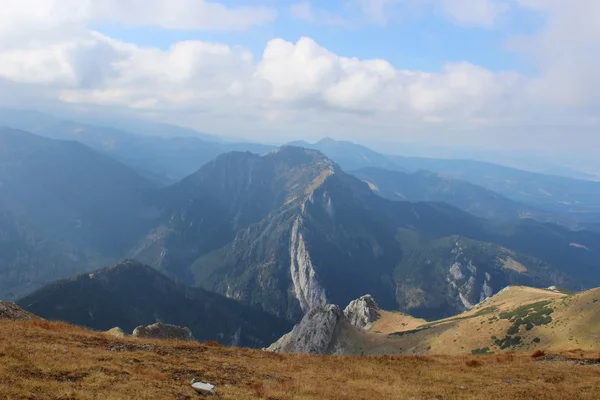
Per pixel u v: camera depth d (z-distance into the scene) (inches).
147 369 1138.7
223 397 983.6
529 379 1446.9
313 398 1063.0
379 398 1133.7
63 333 1486.2
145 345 1489.9
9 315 1823.3
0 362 978.7
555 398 1210.6
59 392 853.8
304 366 1498.5
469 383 1370.6
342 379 1333.7
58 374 976.3
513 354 2060.8
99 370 1047.6
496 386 1331.2
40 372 964.6
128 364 1162.0
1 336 1274.6
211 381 1125.7
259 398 1007.6
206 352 1536.7
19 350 1104.8
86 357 1151.0
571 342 4404.5
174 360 1301.7
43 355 1095.0
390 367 1603.1
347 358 1753.2
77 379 962.7
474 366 1694.1
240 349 1737.2
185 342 1720.0
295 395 1069.8
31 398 804.6
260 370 1336.1
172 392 963.3
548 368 1636.3
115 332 2810.0
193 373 1181.1
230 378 1186.0
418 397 1169.4
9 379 882.8
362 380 1342.3
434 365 1699.1
